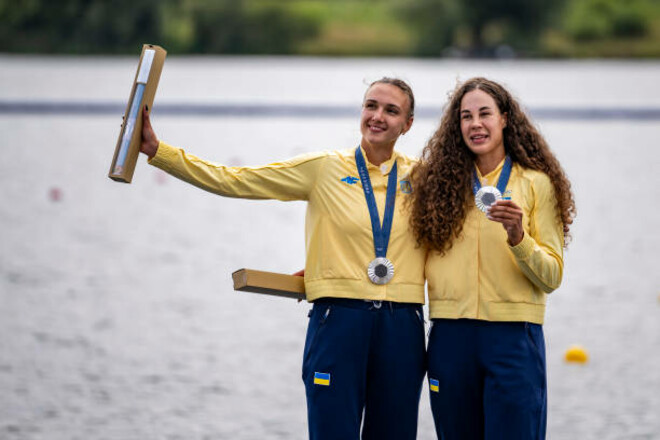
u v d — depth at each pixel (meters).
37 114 33.34
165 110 33.53
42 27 55.94
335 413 7.38
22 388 11.03
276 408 10.58
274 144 27.34
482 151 7.38
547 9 58.78
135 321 13.66
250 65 50.44
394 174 7.68
